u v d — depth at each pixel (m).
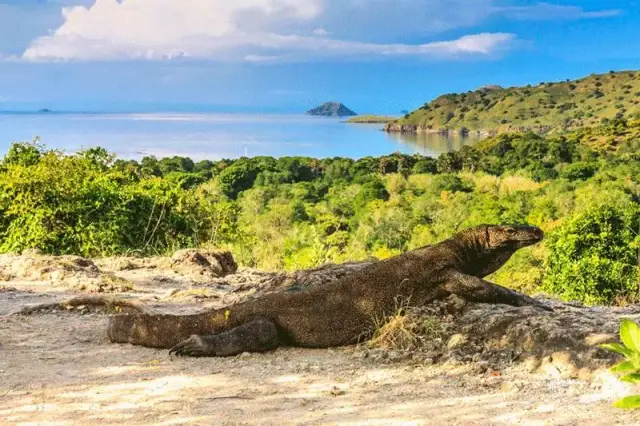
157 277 13.04
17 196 17.00
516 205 77.25
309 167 129.50
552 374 5.95
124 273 13.52
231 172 106.81
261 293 9.09
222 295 10.71
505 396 5.57
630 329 3.89
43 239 16.69
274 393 5.99
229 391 6.09
